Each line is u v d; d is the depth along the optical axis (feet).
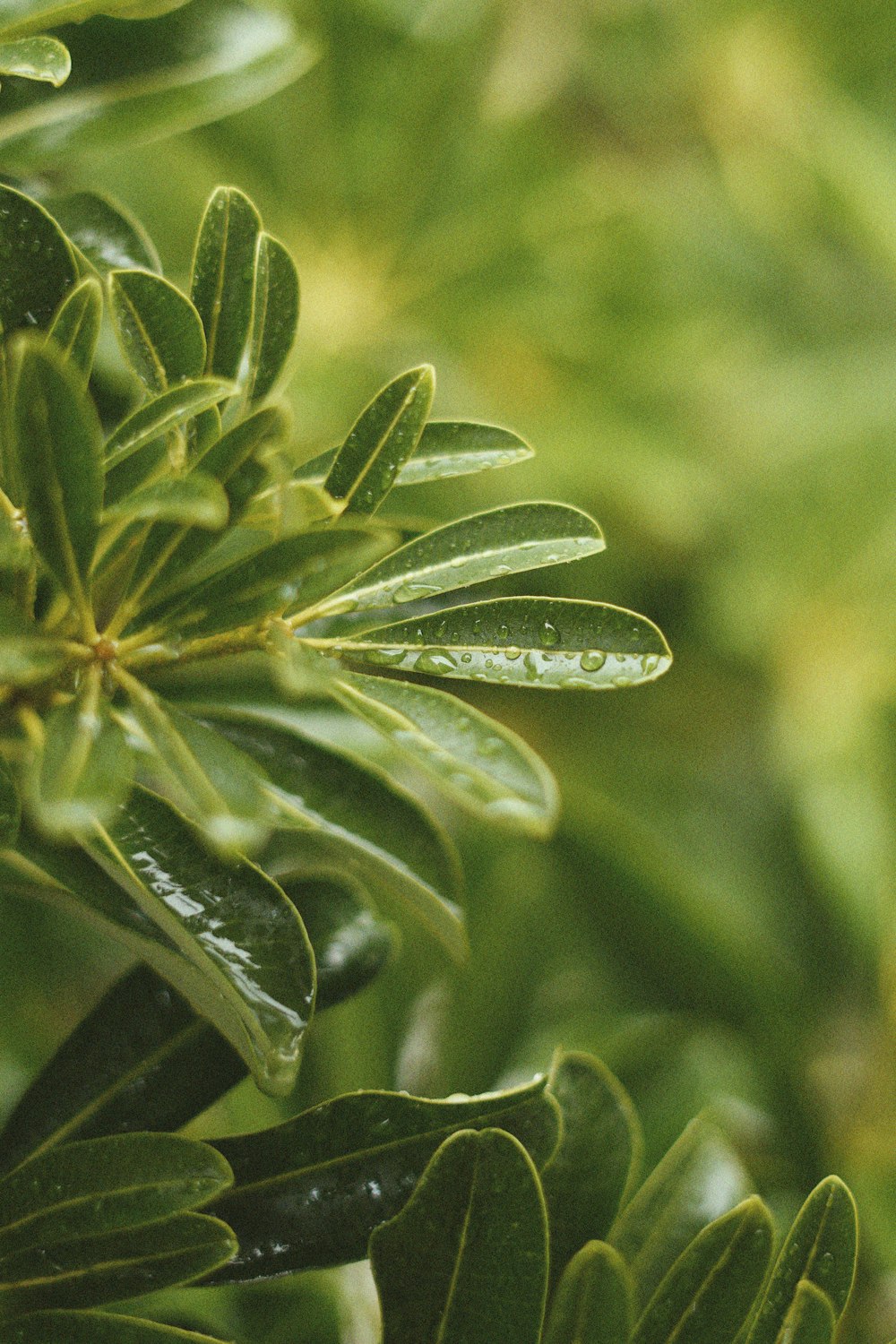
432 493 3.34
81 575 1.98
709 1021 2.95
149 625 2.01
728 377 4.06
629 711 4.19
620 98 4.15
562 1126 2.14
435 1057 2.66
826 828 3.68
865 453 4.09
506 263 3.43
